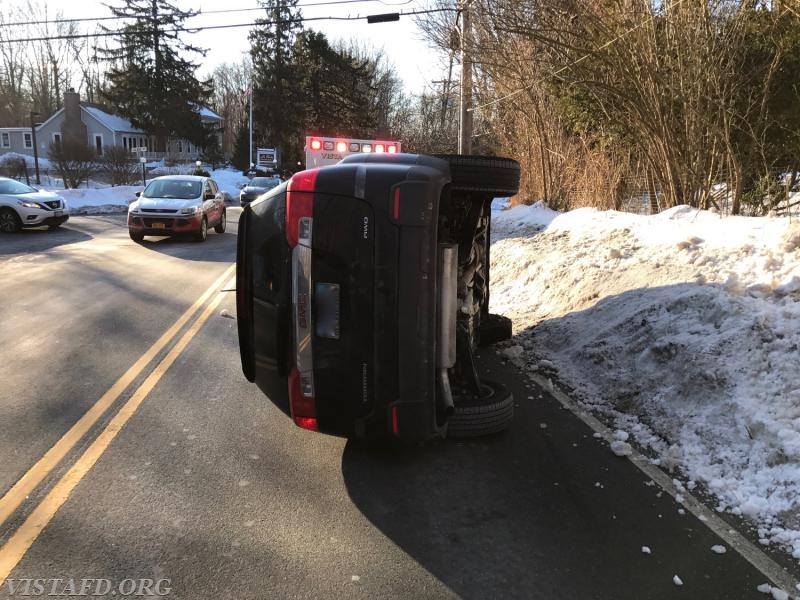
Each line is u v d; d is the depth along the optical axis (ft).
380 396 11.96
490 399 14.98
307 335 12.09
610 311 21.52
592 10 31.40
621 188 41.34
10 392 17.48
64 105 207.00
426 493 12.49
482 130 72.90
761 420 13.39
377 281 11.72
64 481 12.60
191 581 9.67
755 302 17.34
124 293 31.40
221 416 16.14
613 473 13.38
